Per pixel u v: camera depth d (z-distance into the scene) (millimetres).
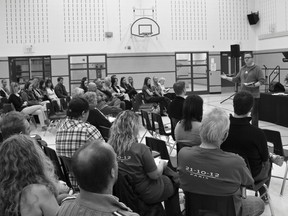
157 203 2719
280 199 3740
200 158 2242
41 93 10055
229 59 15633
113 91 10633
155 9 14508
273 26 14453
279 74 14109
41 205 1604
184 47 14977
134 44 14430
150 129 5949
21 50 13484
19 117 2627
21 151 1634
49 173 1739
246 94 2971
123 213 1271
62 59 13852
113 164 1309
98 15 14000
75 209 1276
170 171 2939
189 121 3553
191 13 14922
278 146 3617
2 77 13406
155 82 11062
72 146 3033
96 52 14078
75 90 5906
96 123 4492
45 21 13594
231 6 15344
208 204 2275
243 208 2445
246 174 2230
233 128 2820
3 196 1588
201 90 15461
